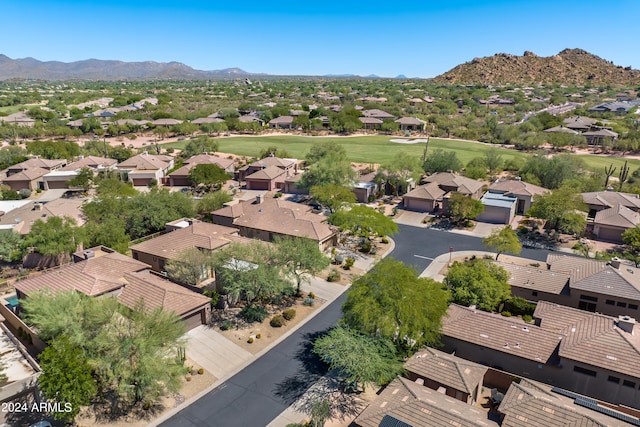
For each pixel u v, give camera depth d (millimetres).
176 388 27969
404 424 24141
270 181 88125
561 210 58719
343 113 170250
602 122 154625
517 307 40438
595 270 41469
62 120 175000
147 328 28891
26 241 48562
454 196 66438
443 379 29000
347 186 75688
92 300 31406
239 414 28547
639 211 65375
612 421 24312
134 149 126938
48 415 27859
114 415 28109
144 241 54094
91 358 27562
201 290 42625
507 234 50500
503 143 137500
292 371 33000
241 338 37188
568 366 30109
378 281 33312
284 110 185625
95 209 58250
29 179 84750
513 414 25078
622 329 31438
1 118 169250
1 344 33000
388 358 30281
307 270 44688
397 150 125750
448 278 40625
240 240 50750
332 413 28703
